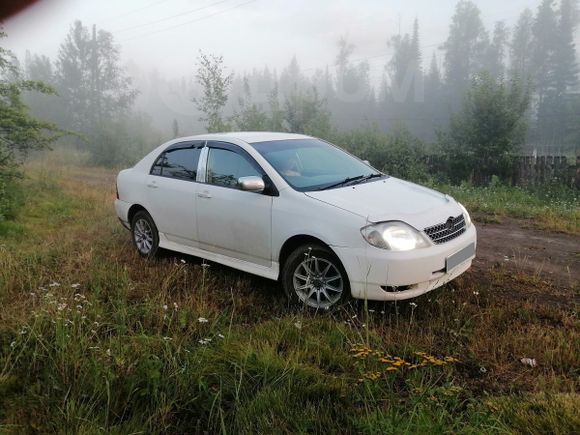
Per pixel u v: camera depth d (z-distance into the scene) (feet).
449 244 13.52
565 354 10.97
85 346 10.91
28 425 8.86
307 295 14.11
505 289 15.78
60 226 26.94
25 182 40.16
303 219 13.78
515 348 11.43
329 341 11.80
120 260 19.47
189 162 17.87
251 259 15.55
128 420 8.98
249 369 10.43
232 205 15.60
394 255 12.43
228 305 14.61
